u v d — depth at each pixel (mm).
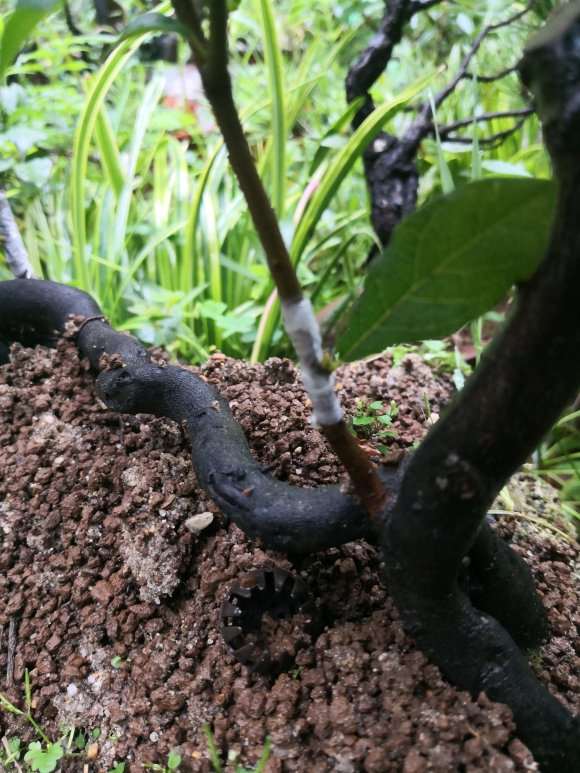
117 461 337
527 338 170
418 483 205
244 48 835
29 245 543
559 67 145
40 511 331
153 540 301
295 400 371
